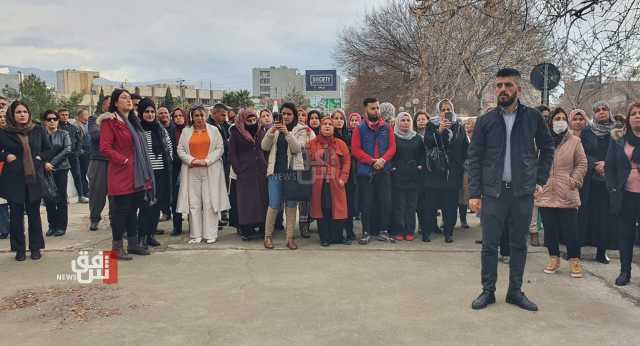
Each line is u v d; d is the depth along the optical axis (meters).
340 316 4.37
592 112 6.94
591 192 6.64
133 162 6.21
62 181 7.70
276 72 79.88
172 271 5.74
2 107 6.45
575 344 3.83
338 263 6.09
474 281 5.39
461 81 20.12
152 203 6.51
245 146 7.22
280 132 6.68
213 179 7.20
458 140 7.14
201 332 4.03
